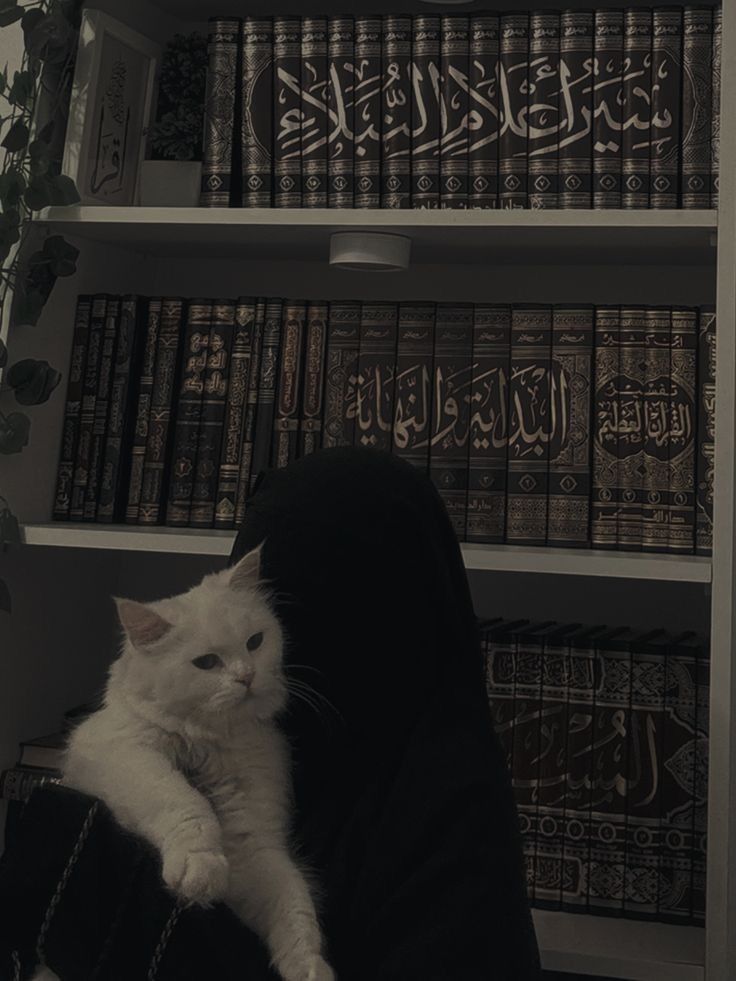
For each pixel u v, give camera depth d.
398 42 1.37
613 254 1.47
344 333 1.43
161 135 1.49
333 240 1.38
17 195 1.37
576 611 1.61
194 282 1.73
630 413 1.34
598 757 1.37
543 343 1.37
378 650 0.87
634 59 1.31
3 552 1.49
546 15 1.33
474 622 0.92
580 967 1.24
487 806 0.78
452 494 1.38
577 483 1.35
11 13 1.37
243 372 1.46
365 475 0.90
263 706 0.88
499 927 0.75
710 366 1.32
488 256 1.53
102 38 1.44
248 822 0.85
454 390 1.39
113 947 0.75
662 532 1.33
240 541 0.95
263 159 1.41
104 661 1.73
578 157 1.32
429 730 0.83
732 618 1.20
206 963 0.75
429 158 1.36
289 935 0.76
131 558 1.76
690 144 1.30
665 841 1.36
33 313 1.40
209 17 1.61
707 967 1.17
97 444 1.50
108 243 1.58
